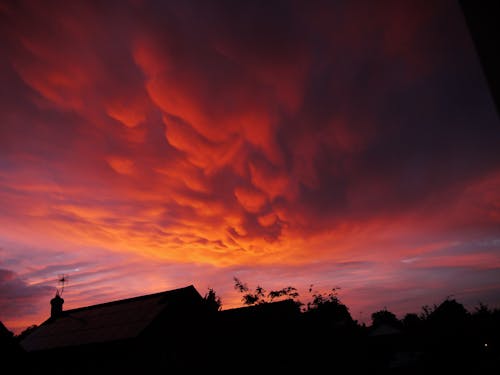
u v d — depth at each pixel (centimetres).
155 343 1659
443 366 1867
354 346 1574
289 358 1427
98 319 1955
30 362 1631
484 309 2134
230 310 1936
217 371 1705
